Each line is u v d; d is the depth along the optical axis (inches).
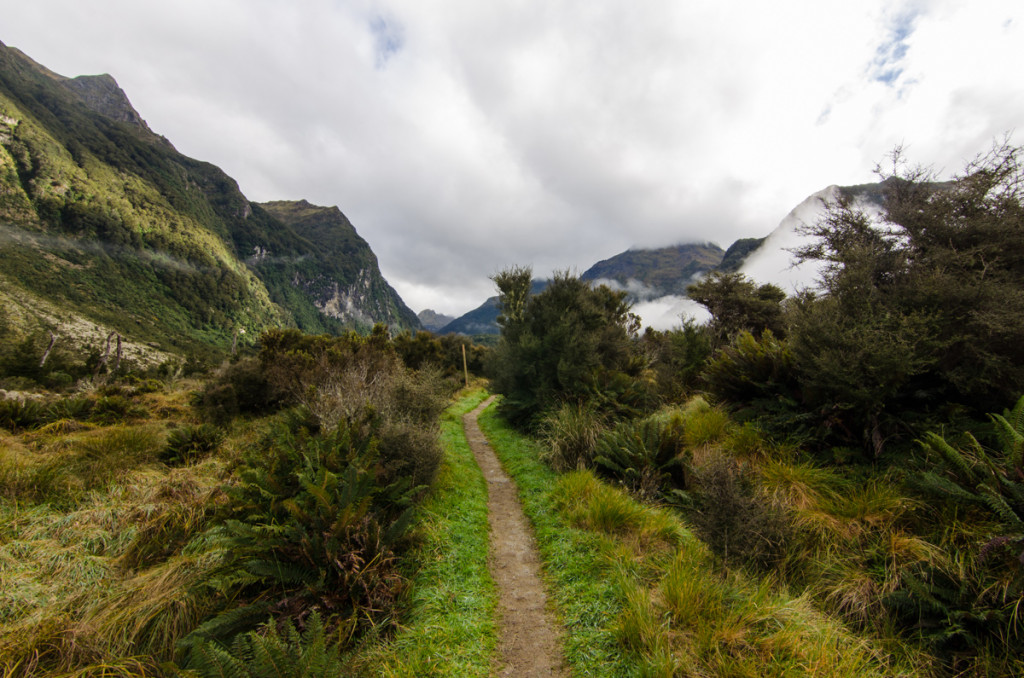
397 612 133.3
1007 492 128.5
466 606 141.7
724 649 112.5
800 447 212.8
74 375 852.6
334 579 136.6
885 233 249.1
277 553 141.8
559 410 381.1
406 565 160.9
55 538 166.2
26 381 649.6
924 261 223.0
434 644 121.5
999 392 180.7
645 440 256.4
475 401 815.7
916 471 158.4
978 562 114.2
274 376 428.8
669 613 125.2
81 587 142.3
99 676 110.5
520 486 275.9
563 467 290.5
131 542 167.2
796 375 240.5
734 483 163.8
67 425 312.2
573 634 128.3
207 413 383.9
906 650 112.3
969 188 230.2
